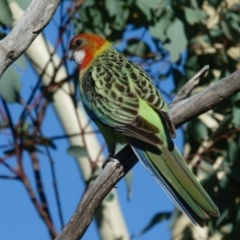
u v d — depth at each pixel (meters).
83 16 14.26
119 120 10.58
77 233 9.88
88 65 12.01
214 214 9.66
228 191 13.80
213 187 13.75
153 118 10.45
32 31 10.02
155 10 13.84
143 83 10.93
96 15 14.26
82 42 12.18
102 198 9.97
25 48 10.03
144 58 14.53
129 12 14.27
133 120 10.48
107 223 15.25
